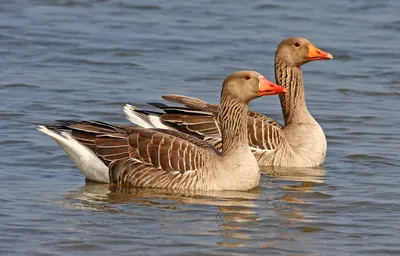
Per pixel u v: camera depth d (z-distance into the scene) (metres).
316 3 33.72
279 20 30.95
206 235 12.91
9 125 19.28
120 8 32.22
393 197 15.05
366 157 17.83
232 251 12.32
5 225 13.15
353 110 21.56
